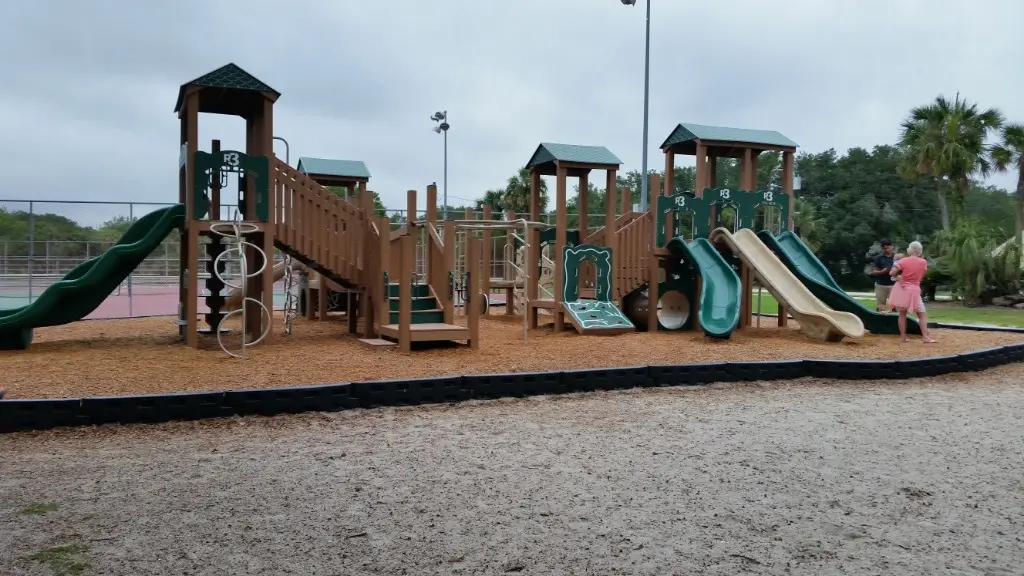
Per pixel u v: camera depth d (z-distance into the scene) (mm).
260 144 11039
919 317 11859
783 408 7133
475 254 10211
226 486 4477
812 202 63969
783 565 3412
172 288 22797
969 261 27125
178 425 6102
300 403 6637
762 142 14102
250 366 8398
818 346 11133
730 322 11648
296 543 3584
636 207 51281
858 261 60406
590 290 15070
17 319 9648
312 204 10977
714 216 14508
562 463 5062
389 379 7160
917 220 62000
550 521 3934
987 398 7809
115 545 3535
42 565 3293
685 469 4957
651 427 6223
